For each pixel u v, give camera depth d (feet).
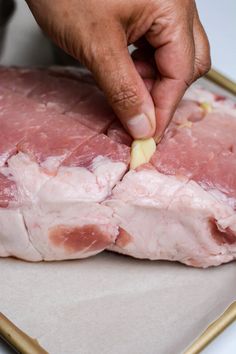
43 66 2.00
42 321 1.57
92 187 1.60
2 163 1.64
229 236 1.62
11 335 1.47
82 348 1.52
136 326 1.56
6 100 1.76
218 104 1.85
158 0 1.59
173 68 1.63
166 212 1.60
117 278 1.66
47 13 1.65
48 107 1.75
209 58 1.77
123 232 1.64
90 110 1.74
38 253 1.67
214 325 1.51
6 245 1.66
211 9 2.54
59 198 1.59
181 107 1.80
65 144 1.65
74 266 1.69
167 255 1.67
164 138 1.70
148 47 1.76
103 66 1.59
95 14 1.60
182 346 1.50
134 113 1.61
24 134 1.67
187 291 1.64
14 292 1.62
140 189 1.60
